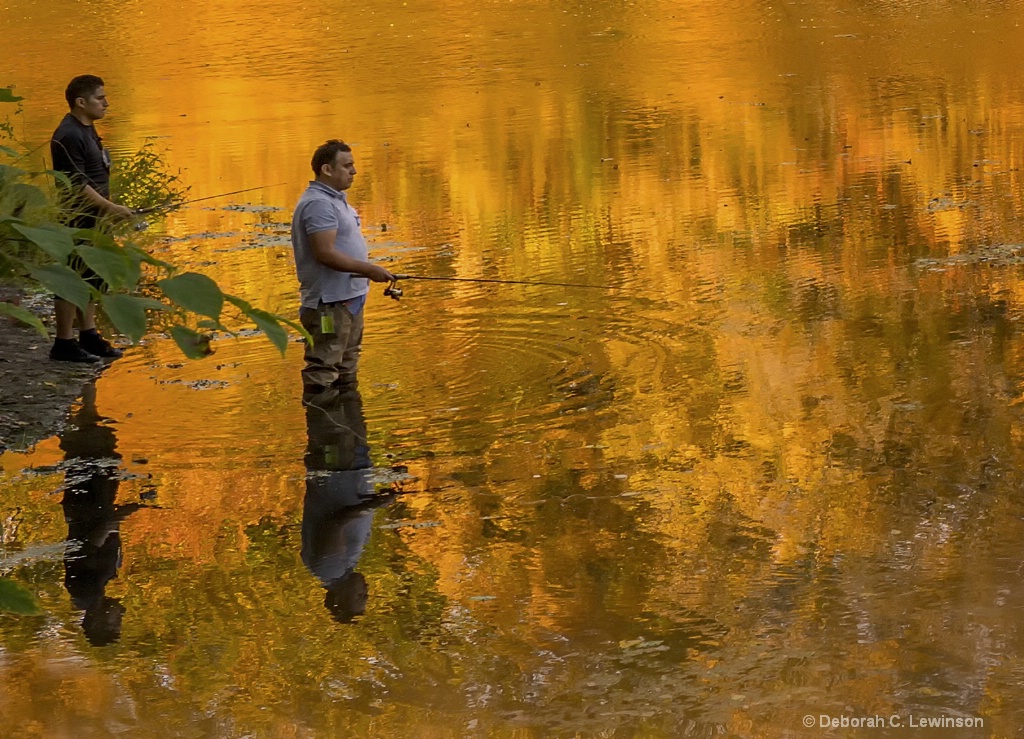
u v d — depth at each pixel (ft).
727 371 62.49
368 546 44.50
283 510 48.03
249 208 110.83
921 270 79.71
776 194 105.29
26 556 44.60
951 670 34.04
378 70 193.26
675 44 208.03
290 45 222.89
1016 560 40.60
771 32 215.72
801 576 40.37
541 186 113.60
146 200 105.81
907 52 187.52
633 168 119.14
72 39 236.84
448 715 33.04
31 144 134.82
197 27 245.45
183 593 41.37
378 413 58.85
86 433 57.72
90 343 69.92
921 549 41.86
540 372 63.82
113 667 36.47
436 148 133.28
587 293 78.74
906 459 49.93
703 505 46.57
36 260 18.70
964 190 102.47
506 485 49.47
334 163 63.16
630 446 53.06
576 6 254.68
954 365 61.31
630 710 32.86
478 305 77.05
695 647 36.06
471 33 229.25
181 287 17.74
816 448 51.70
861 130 131.75
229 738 32.37
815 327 69.15
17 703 34.50
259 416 59.16
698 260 85.92
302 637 37.91
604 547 43.42
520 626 37.91
